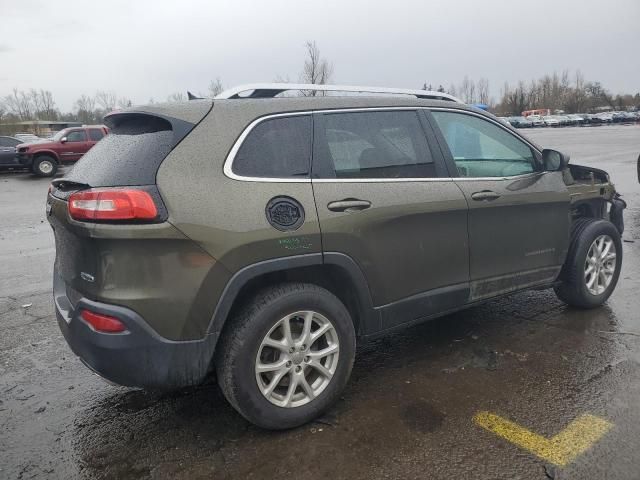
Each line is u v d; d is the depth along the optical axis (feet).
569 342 13.19
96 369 8.77
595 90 326.65
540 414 10.11
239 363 9.07
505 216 12.60
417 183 11.13
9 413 10.89
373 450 9.20
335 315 9.95
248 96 10.46
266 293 9.41
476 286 12.30
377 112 11.10
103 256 8.42
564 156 13.67
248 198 9.02
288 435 9.73
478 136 12.80
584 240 14.48
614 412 10.07
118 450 9.51
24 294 18.74
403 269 10.89
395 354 12.93
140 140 9.12
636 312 15.10
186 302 8.53
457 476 8.48
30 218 35.40
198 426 10.16
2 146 69.10
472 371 11.92
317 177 9.89
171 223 8.33
